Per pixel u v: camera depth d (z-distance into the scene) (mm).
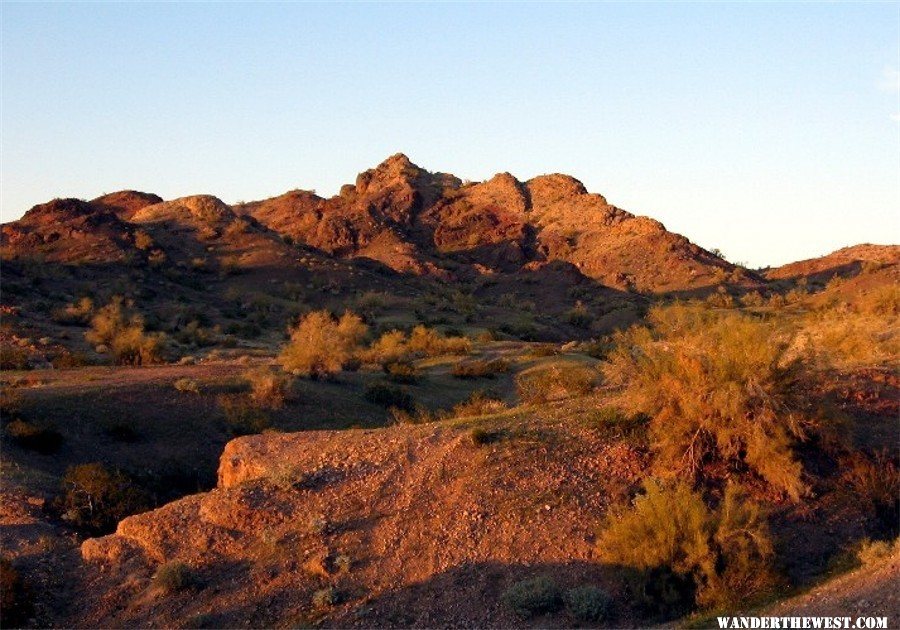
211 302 107688
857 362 22969
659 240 164875
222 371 45812
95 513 23250
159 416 35781
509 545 16172
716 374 17594
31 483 25156
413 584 15680
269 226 197750
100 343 66000
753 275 156000
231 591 16203
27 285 92438
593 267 163250
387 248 173375
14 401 33375
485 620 14570
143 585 16891
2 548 19438
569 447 18766
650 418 18938
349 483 18609
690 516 14844
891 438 18344
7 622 15906
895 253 155750
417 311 109875
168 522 18172
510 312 117062
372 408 41844
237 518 17828
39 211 126750
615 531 15258
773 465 16859
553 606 14570
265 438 21250
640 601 14492
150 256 120750
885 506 16688
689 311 23203
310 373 44875
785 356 18469
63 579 17719
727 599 14008
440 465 18688
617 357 19578
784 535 15867
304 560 16578
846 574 14070
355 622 14828
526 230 186000
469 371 51406
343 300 116750
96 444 32469
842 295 97312
